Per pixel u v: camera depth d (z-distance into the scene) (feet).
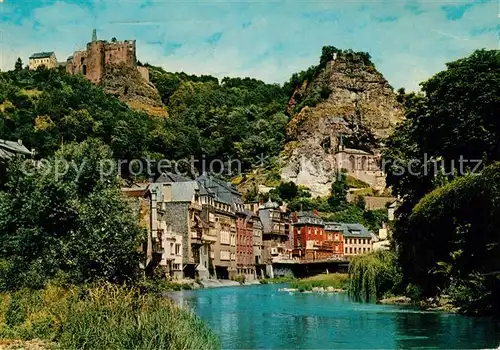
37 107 608.19
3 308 111.24
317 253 626.64
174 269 365.40
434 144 203.62
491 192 139.33
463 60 201.77
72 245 140.97
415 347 102.17
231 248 481.46
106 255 141.49
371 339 111.96
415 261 182.29
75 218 149.48
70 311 103.24
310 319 146.10
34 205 146.61
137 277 145.69
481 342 104.83
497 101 183.73
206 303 207.62
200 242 405.80
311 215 642.22
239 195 555.69
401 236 201.87
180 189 407.23
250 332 124.16
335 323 136.87
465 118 189.78
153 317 91.35
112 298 106.73
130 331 86.07
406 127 237.45
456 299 159.33
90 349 88.22
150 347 83.46
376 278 195.11
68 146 168.96
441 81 201.98
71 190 153.17
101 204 151.23
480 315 142.00
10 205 149.28
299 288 300.20
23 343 96.48
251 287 379.96
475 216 153.07
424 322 132.77
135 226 152.76
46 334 102.32
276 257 588.09
